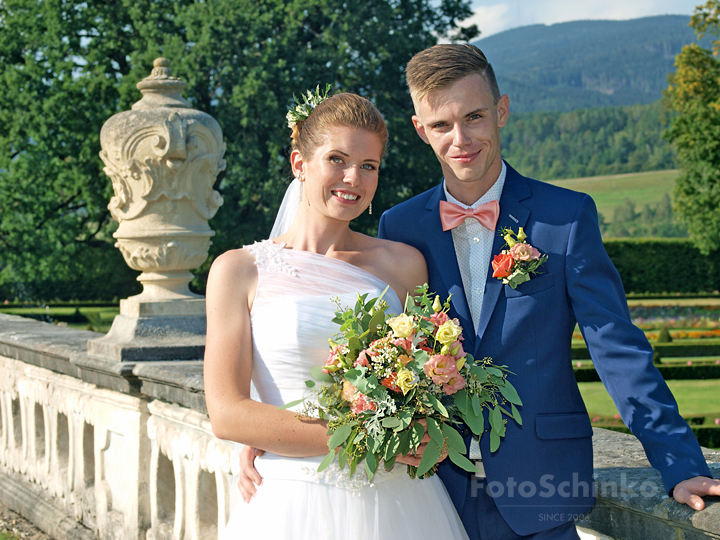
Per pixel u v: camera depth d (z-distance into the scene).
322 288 1.97
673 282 34.59
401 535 1.89
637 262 34.72
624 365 1.80
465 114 1.93
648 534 1.86
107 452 3.80
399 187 18.98
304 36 18.83
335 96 1.98
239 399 1.86
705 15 25.05
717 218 26.62
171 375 3.09
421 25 18.59
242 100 15.79
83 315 23.88
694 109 25.88
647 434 1.76
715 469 1.99
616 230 80.44
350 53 17.25
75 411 4.11
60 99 17.06
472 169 1.97
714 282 34.31
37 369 4.63
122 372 3.37
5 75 17.27
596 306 1.87
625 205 83.44
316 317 1.93
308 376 1.92
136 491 3.47
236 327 1.94
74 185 17.89
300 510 1.88
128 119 3.62
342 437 1.71
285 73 16.27
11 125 17.39
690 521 1.68
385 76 17.72
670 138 27.30
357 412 1.70
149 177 3.62
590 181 101.81
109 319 23.31
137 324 3.61
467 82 1.93
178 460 3.19
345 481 1.90
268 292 1.96
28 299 25.11
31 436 4.81
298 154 2.08
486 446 1.97
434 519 1.96
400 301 2.10
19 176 17.56
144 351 3.48
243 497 2.04
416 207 2.25
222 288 1.97
